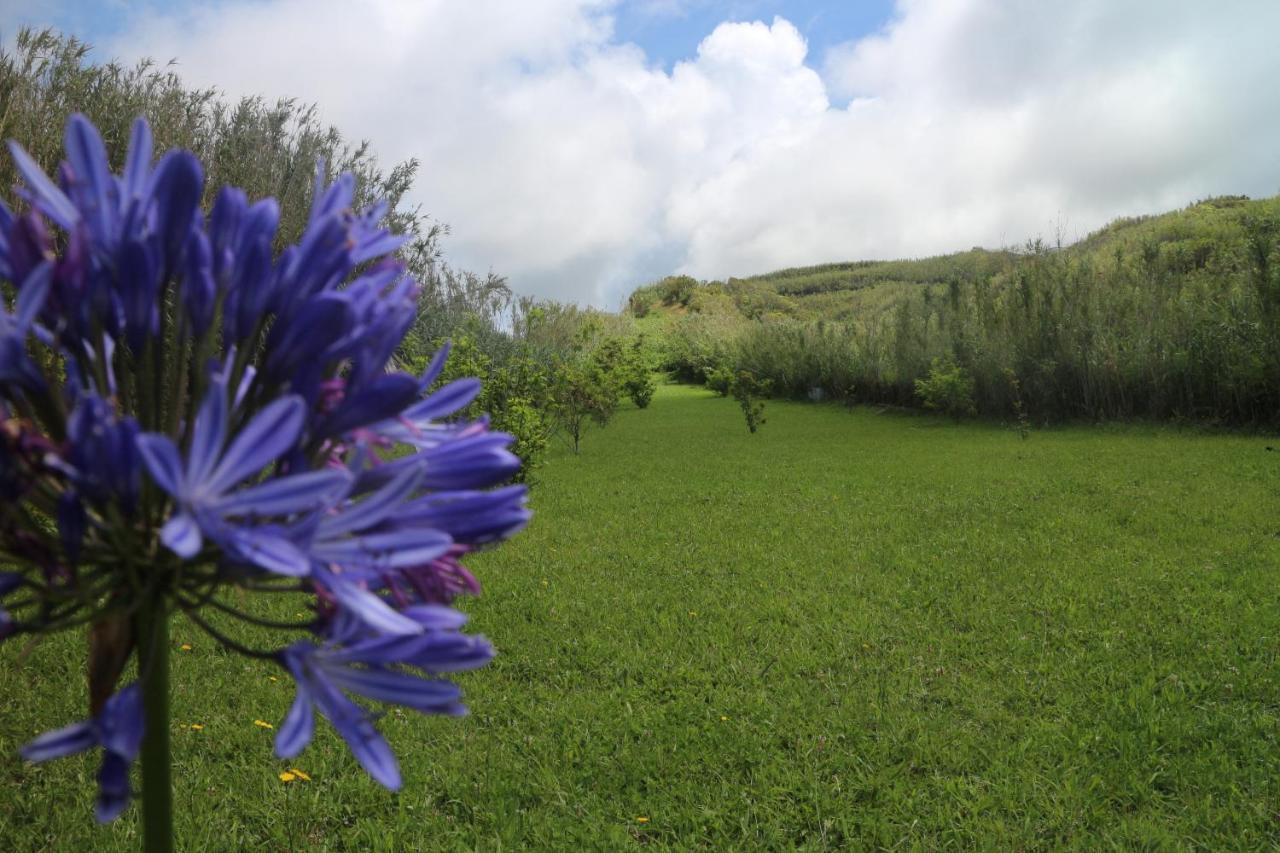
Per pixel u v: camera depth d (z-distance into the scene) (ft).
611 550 22.27
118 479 2.67
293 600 16.76
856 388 68.74
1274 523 23.11
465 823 9.69
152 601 3.12
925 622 16.26
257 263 3.17
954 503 27.55
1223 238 82.02
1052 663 14.08
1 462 2.69
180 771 10.59
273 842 9.24
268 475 3.24
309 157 30.37
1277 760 10.62
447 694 3.01
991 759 10.96
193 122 27.76
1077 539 22.40
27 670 13.19
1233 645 14.49
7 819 9.32
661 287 186.19
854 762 10.93
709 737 11.66
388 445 3.39
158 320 3.15
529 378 37.58
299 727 2.82
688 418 62.69
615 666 14.23
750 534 23.98
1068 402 50.21
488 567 20.63
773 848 9.32
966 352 55.26
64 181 3.04
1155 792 10.09
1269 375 42.27
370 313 3.20
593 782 10.62
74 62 24.02
